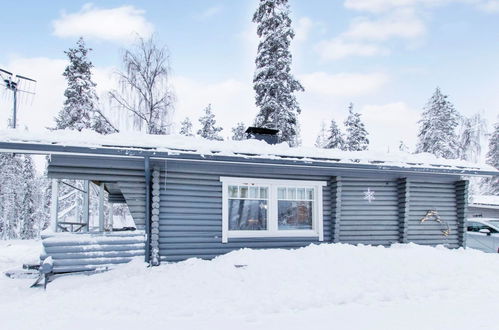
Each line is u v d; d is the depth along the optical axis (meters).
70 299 5.96
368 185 10.52
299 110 21.88
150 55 19.72
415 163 10.02
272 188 9.70
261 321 4.90
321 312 5.31
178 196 8.81
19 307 5.71
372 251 8.27
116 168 8.39
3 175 31.92
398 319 4.93
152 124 19.41
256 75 21.91
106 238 7.95
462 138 29.30
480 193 30.58
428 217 10.75
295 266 7.21
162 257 8.54
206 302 5.69
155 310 5.38
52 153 7.44
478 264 7.91
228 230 9.20
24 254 12.01
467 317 5.00
